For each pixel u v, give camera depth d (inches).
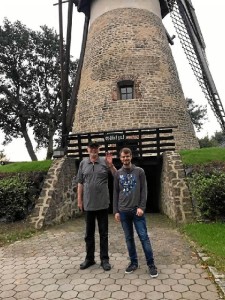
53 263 201.0
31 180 392.2
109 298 147.8
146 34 588.1
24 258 214.7
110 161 192.2
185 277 168.2
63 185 375.2
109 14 610.2
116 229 303.4
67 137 434.6
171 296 146.9
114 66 566.3
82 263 190.5
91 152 193.9
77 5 666.2
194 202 312.8
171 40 692.7
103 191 191.2
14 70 1066.1
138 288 157.2
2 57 1047.0
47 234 285.7
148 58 569.0
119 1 614.9
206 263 183.9
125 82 553.6
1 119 1045.2
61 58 553.0
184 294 148.4
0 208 326.6
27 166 432.8
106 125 534.3
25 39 1051.9
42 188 351.6
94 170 191.8
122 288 157.9
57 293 156.3
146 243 175.5
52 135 1079.0
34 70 1090.1
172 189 329.4
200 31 651.5
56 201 347.9
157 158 419.2
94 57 595.5
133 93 551.8
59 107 1074.7
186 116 576.1
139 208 178.2
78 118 582.6
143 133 418.9
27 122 1064.2
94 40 611.5
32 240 263.4
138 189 181.2
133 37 581.3
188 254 206.4
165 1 619.8
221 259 186.1
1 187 334.3
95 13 637.9
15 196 330.3
